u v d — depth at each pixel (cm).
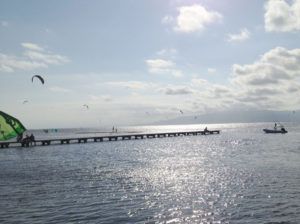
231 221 1975
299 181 3055
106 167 4181
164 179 3253
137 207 2269
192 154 5706
